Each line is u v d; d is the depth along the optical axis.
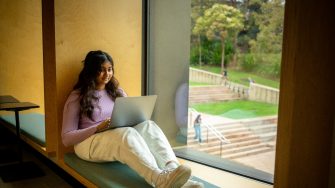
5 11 3.70
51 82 2.40
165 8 2.91
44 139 2.64
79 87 2.27
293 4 1.26
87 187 1.95
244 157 2.39
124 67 2.70
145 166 1.69
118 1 2.61
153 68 2.93
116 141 1.86
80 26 2.42
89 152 2.03
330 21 1.31
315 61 1.31
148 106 2.04
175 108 3.01
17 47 3.78
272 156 2.29
